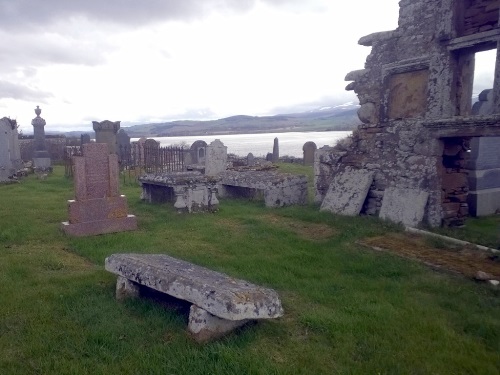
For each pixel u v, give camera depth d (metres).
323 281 5.89
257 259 6.80
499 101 7.92
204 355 3.67
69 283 5.48
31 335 4.03
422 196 9.23
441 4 8.92
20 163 20.95
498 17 8.12
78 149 21.64
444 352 3.89
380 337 4.16
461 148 9.70
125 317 4.46
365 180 10.60
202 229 9.07
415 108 9.78
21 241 7.83
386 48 10.34
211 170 16.58
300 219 10.27
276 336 4.11
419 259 6.97
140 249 7.34
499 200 11.77
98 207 8.84
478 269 6.45
